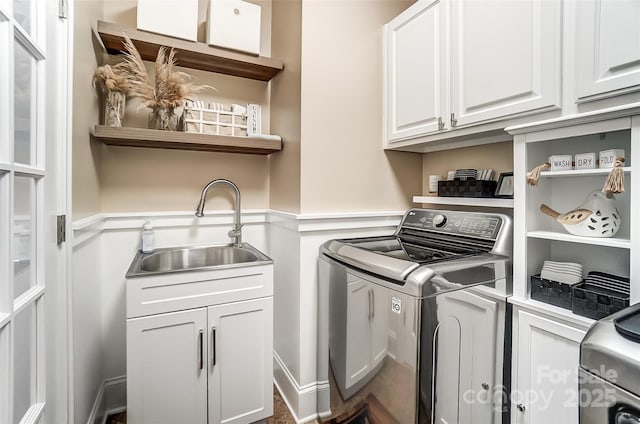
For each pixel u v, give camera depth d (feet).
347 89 5.71
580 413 2.35
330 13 5.56
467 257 3.91
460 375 3.63
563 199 4.18
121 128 4.80
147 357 4.12
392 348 3.64
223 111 5.83
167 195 5.90
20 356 2.75
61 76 3.44
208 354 4.46
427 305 3.34
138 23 4.96
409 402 3.40
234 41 5.59
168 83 5.13
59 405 3.45
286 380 5.82
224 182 6.03
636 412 1.98
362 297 4.17
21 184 2.78
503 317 3.99
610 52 3.03
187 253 5.83
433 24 4.97
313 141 5.40
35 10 2.96
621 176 2.98
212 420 4.49
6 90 2.40
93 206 4.76
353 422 4.41
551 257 4.21
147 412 4.12
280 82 6.16
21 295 2.75
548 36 3.52
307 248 5.38
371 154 5.97
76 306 3.81
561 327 3.39
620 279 3.52
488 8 4.17
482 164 5.45
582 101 3.26
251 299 4.74
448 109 4.74
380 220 6.00
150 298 4.13
